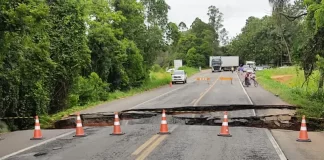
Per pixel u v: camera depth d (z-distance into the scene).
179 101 22.62
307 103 20.12
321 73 23.08
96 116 17.11
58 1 21.44
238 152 8.80
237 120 15.62
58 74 20.98
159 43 43.25
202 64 116.56
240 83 44.84
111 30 32.94
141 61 39.00
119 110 18.47
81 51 22.44
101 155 8.43
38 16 13.34
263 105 19.72
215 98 24.27
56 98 21.61
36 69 16.69
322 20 16.11
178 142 10.11
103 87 30.09
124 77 35.72
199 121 15.71
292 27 41.62
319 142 10.55
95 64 31.80
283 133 12.14
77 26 22.09
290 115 16.47
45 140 10.74
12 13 12.30
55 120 17.05
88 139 10.80
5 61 15.06
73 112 18.77
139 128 13.07
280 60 93.94
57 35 20.98
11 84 15.73
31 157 8.33
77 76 23.48
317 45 20.95
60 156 8.39
